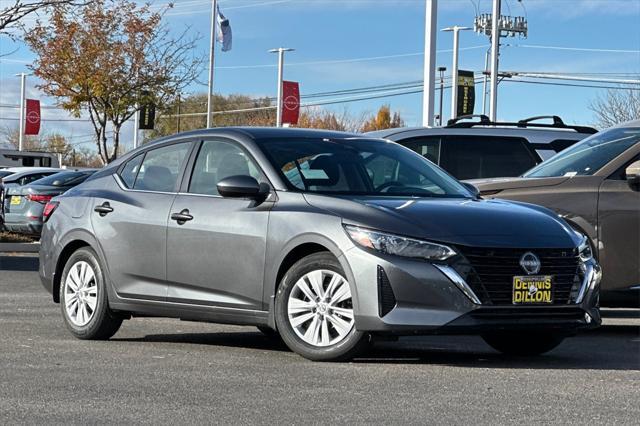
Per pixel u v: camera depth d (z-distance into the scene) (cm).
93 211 1093
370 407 713
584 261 932
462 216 908
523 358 977
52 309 1362
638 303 1171
